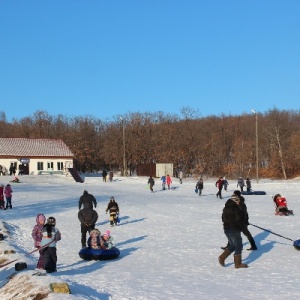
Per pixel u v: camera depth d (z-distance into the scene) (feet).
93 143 375.86
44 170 274.98
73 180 241.96
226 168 315.37
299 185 199.00
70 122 419.13
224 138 351.87
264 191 175.22
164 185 192.24
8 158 268.21
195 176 307.58
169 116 373.40
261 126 355.36
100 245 56.39
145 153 335.88
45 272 45.44
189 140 336.49
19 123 433.89
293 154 302.04
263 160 319.27
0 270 50.16
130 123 345.72
